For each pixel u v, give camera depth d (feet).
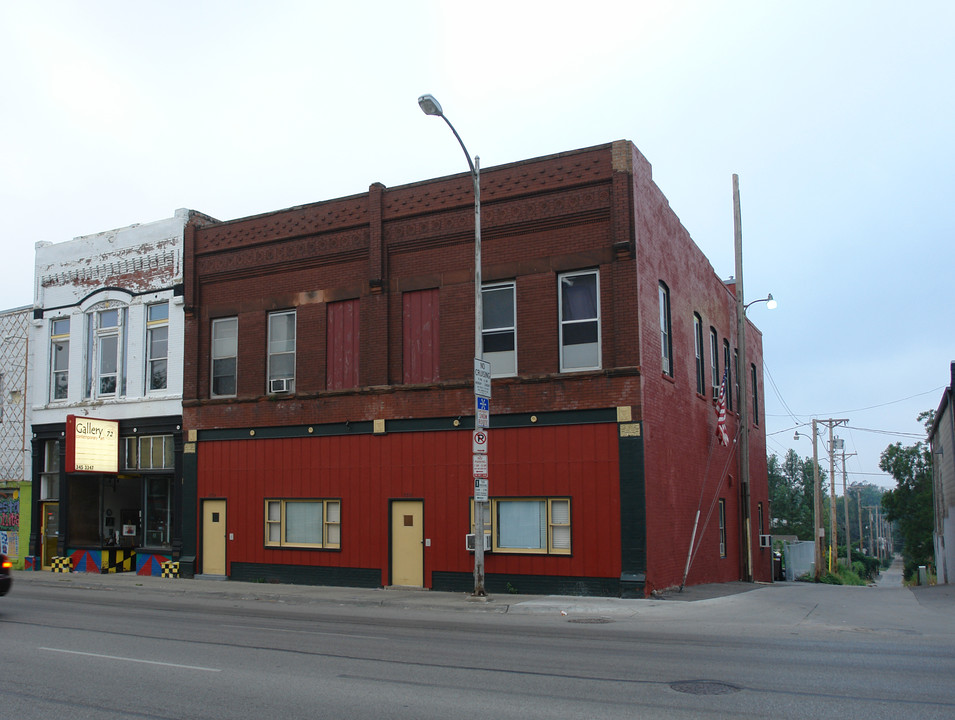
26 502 95.35
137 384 86.99
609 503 60.90
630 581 59.21
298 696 27.37
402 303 71.51
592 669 31.94
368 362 72.18
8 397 98.17
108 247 91.30
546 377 63.77
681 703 26.07
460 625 46.80
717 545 84.84
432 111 54.85
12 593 69.62
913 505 223.92
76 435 82.84
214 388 81.82
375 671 31.68
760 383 121.49
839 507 487.20
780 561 123.24
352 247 74.23
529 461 63.98
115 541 89.81
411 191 71.51
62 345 95.25
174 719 24.53
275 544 75.46
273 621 48.75
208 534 79.51
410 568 68.54
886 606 58.29
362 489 71.36
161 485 86.12
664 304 71.20
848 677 30.19
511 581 63.57
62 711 25.57
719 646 38.11
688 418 75.61
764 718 24.11
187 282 83.20
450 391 68.08
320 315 75.46
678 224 76.38
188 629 44.52
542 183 66.03
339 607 58.70
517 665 32.89
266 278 79.05
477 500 57.98
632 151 63.31
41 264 97.14
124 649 37.32
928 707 25.39
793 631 44.19
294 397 75.41
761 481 117.29
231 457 78.89
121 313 89.51
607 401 61.72
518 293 66.39
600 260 63.62
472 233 68.69
